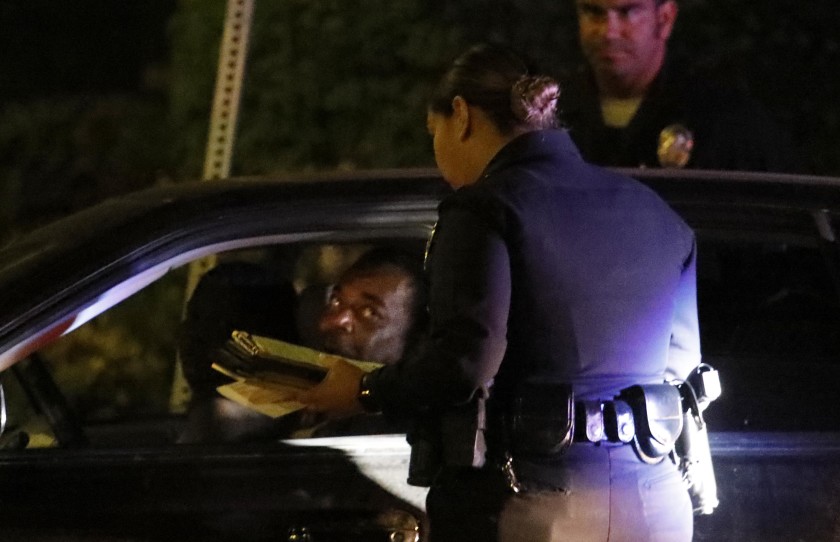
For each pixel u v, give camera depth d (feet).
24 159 80.94
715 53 67.10
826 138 66.90
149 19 89.71
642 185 29.63
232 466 30.12
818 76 67.10
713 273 33.50
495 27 68.85
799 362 32.94
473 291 26.58
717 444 31.55
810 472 31.45
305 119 70.33
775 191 33.17
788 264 33.58
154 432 37.35
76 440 33.37
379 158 69.15
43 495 29.50
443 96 29.22
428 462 27.66
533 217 27.25
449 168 29.66
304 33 70.44
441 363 26.43
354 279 32.68
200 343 33.30
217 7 72.38
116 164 79.61
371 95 69.62
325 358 29.48
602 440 27.66
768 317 33.47
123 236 29.63
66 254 29.12
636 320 28.19
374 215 31.83
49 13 91.25
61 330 28.84
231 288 33.73
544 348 27.43
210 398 32.96
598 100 47.50
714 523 30.96
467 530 27.63
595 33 45.55
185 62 73.51
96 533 29.45
